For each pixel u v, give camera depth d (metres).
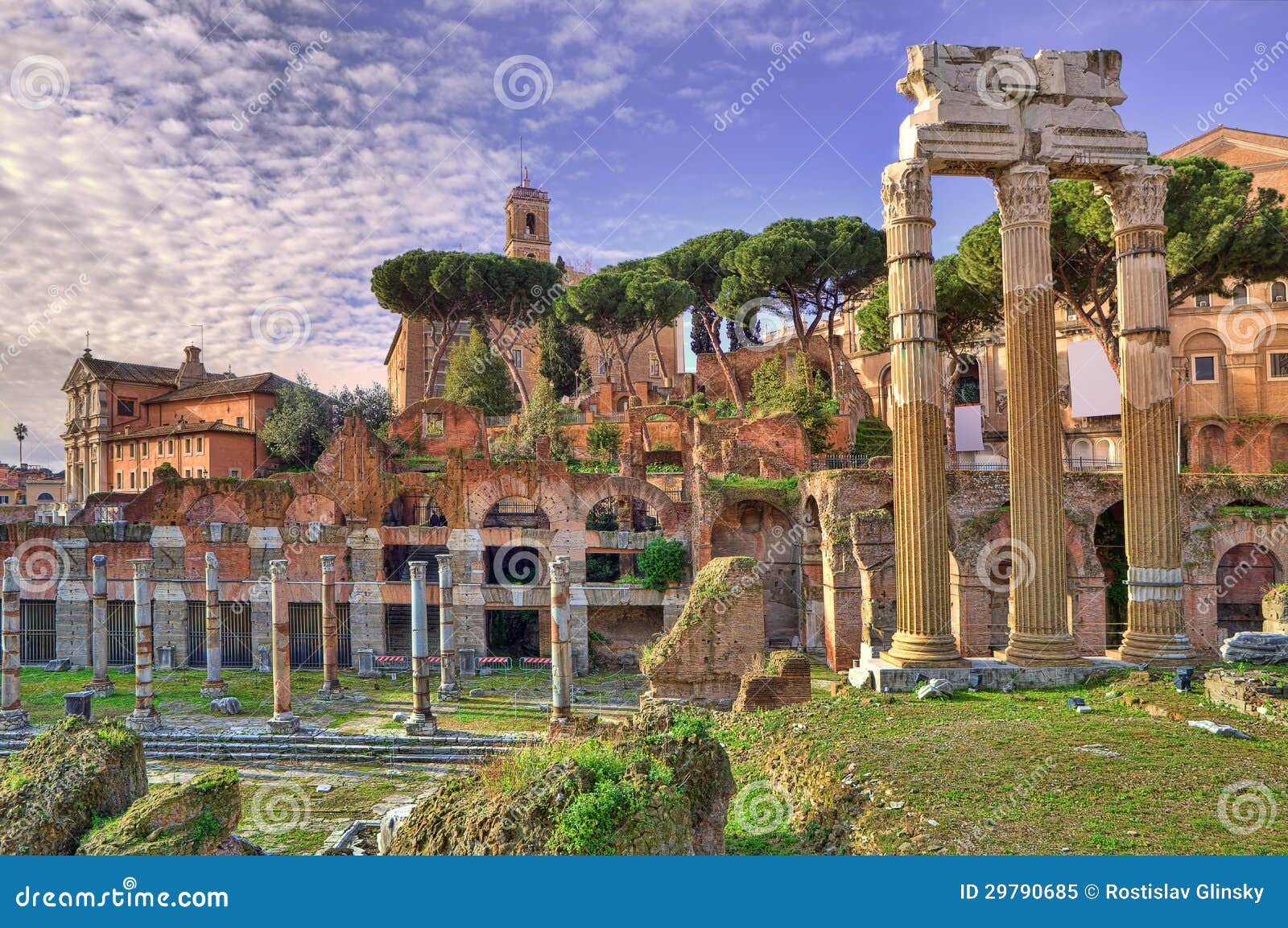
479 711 32.94
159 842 12.71
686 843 11.12
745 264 60.25
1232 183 40.34
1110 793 13.47
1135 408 23.06
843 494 37.50
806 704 20.36
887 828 12.70
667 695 24.84
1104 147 22.97
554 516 44.22
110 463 85.75
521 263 71.19
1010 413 22.75
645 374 92.19
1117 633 39.78
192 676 40.91
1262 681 18.39
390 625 47.41
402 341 96.75
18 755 14.59
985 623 35.72
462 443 61.44
